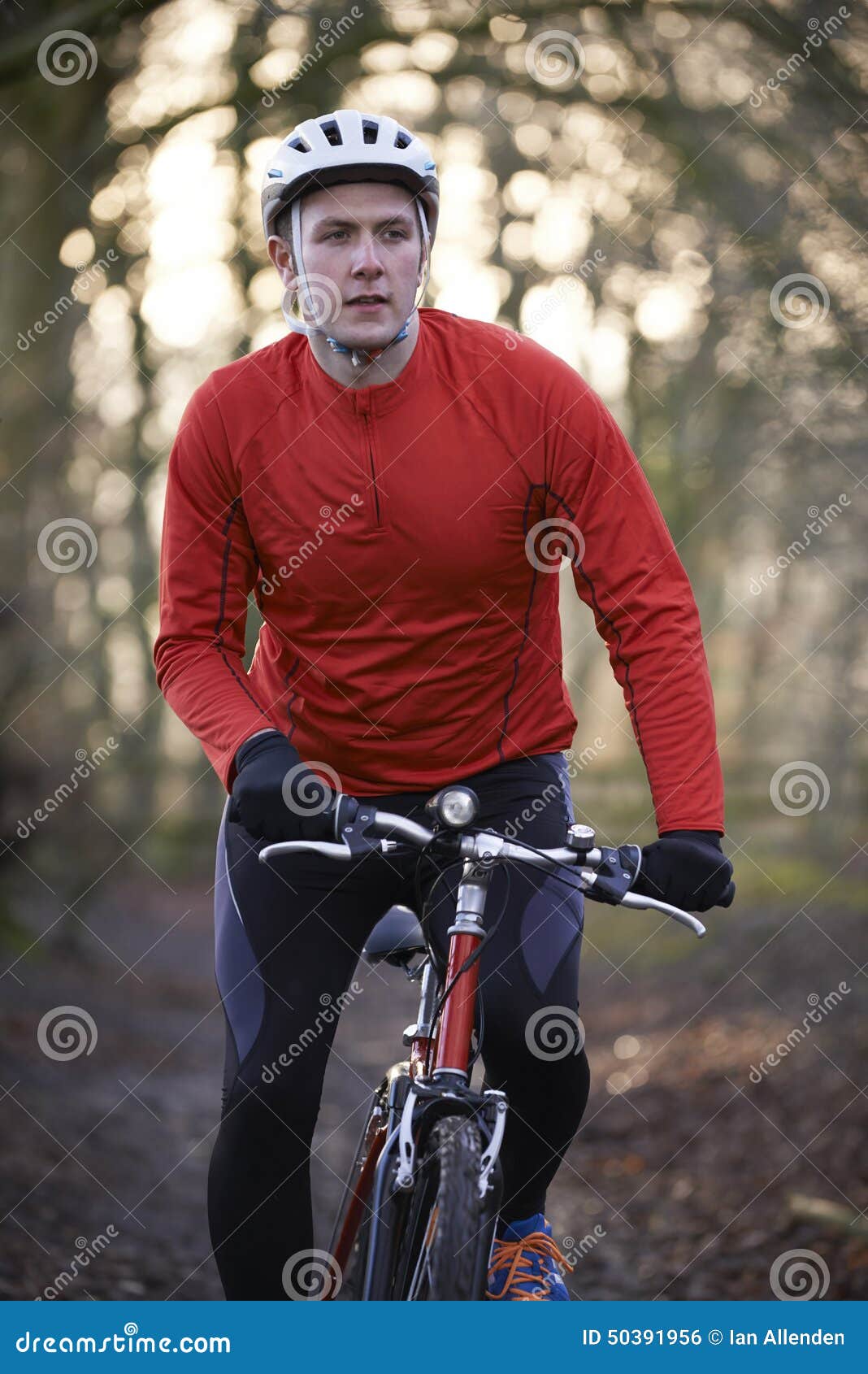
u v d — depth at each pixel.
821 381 15.09
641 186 16.45
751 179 15.41
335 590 4.69
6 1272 7.54
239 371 4.82
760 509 20.73
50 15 14.55
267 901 4.72
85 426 25.12
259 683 5.07
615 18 15.65
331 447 4.62
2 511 20.95
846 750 28.97
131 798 39.47
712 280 15.61
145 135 17.48
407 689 4.75
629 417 19.78
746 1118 11.59
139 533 31.98
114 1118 12.64
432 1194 4.03
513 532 4.68
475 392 4.64
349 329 4.48
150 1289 7.68
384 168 4.45
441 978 4.62
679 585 4.64
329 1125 13.38
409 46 16.42
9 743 21.11
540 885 4.58
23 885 24.72
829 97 14.26
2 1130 11.05
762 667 33.31
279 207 4.61
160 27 16.02
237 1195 4.47
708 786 4.34
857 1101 10.95
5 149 19.58
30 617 21.02
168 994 23.98
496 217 16.91
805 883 25.31
